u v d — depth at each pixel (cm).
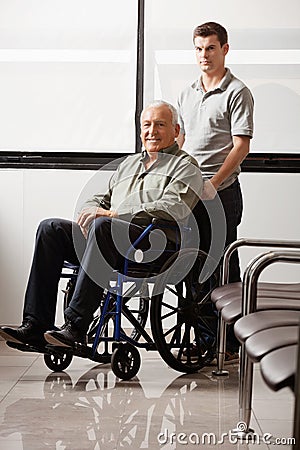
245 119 423
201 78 438
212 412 322
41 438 280
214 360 441
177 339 405
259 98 532
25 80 536
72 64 535
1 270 533
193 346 425
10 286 534
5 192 534
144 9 533
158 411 322
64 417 311
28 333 383
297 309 259
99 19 534
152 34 533
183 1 531
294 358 167
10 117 536
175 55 533
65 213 535
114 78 534
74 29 534
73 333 375
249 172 534
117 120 535
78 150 535
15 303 534
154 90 533
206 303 407
